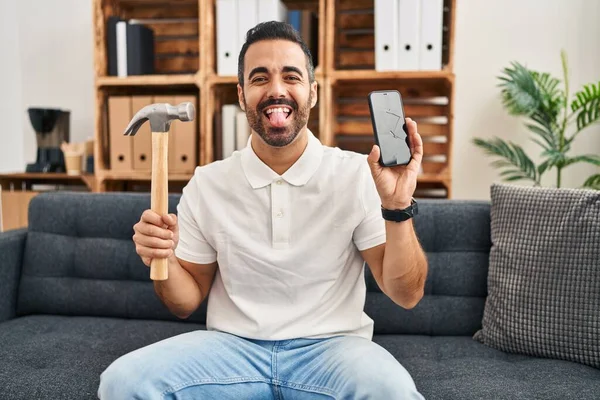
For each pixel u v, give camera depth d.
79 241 1.69
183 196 1.25
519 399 1.07
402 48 2.24
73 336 1.45
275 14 2.31
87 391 1.13
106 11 2.53
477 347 1.41
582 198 1.36
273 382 1.09
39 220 1.71
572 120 2.59
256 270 1.16
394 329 1.54
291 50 1.12
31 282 1.67
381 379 0.92
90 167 2.71
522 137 2.63
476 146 2.66
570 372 1.21
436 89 2.60
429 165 2.65
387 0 2.23
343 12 2.61
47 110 2.63
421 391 1.13
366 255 1.17
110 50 2.49
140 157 2.46
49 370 1.21
